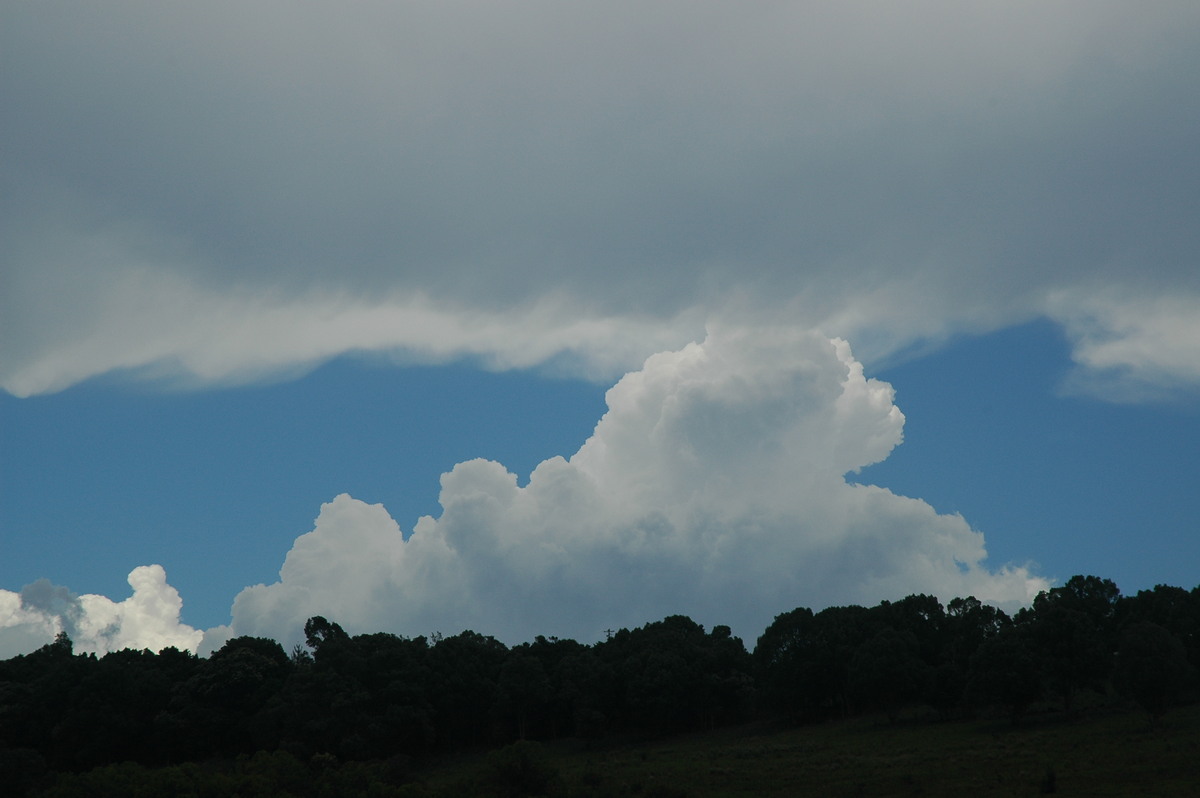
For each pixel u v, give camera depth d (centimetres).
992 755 9369
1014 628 12406
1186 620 12344
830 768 9500
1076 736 10075
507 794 8375
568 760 12706
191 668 14075
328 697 12469
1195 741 8919
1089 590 13800
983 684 11662
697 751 12231
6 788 10369
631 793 8856
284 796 8162
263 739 12369
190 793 7944
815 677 13875
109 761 12606
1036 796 7319
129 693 12794
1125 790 7244
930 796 7731
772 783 8906
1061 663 11562
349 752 11888
